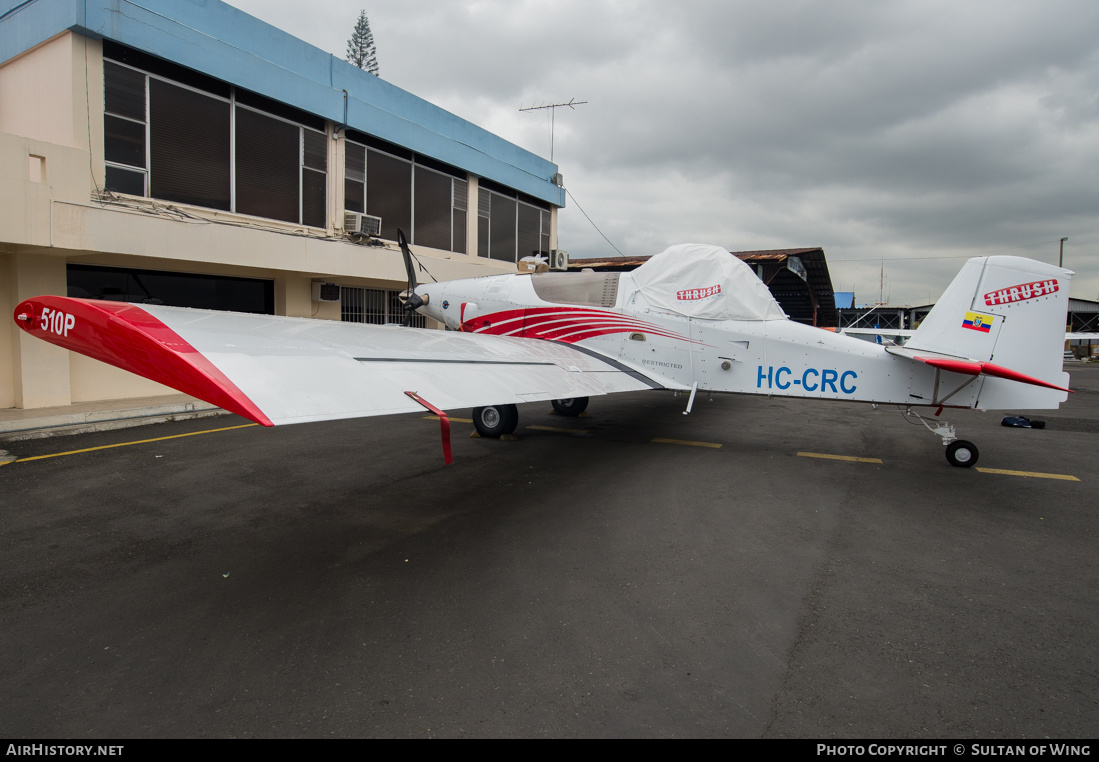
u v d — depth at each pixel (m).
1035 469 5.69
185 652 2.41
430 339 4.88
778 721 2.00
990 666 2.35
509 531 3.86
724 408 10.08
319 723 1.97
